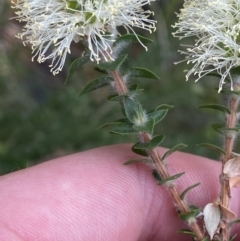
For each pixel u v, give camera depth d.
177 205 0.10
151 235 0.12
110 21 0.09
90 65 0.10
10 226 0.09
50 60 0.20
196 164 0.12
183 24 0.10
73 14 0.09
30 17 0.09
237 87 0.09
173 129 0.19
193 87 0.18
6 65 0.17
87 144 0.16
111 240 0.10
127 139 0.16
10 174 0.10
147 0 0.09
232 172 0.10
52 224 0.10
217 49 0.10
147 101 0.17
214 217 0.10
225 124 0.10
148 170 0.11
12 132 0.16
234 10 0.09
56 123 0.16
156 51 0.18
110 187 0.10
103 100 0.17
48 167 0.10
